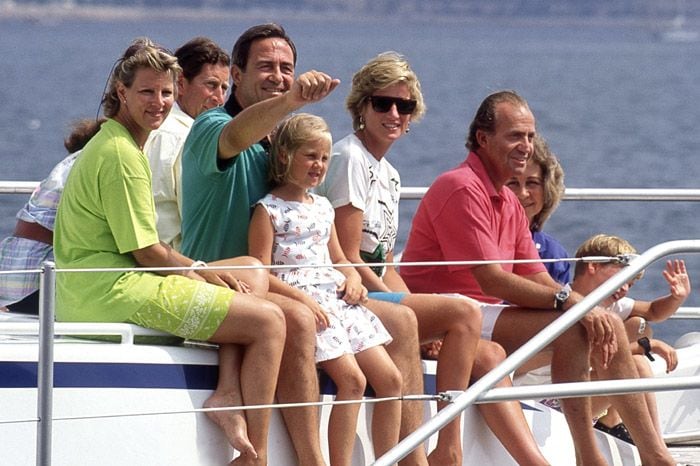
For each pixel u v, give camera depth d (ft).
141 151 65.31
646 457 75.66
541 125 584.40
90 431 61.93
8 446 61.11
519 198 85.92
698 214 300.40
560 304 73.26
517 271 79.92
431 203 76.79
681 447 89.71
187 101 87.61
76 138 81.35
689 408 91.30
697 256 253.24
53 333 59.67
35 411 61.62
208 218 70.69
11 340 63.93
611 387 66.64
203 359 64.49
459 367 70.13
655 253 67.92
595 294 67.26
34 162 401.49
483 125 77.10
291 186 70.33
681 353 90.74
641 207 307.58
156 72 65.10
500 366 65.72
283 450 65.77
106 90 66.85
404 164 410.11
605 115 647.15
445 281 78.28
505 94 77.56
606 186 376.48
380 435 67.46
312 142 69.00
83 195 64.90
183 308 63.41
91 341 64.85
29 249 76.84
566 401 73.67
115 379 62.49
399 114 75.15
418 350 69.21
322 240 70.23
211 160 68.74
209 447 64.03
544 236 88.33
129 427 62.54
